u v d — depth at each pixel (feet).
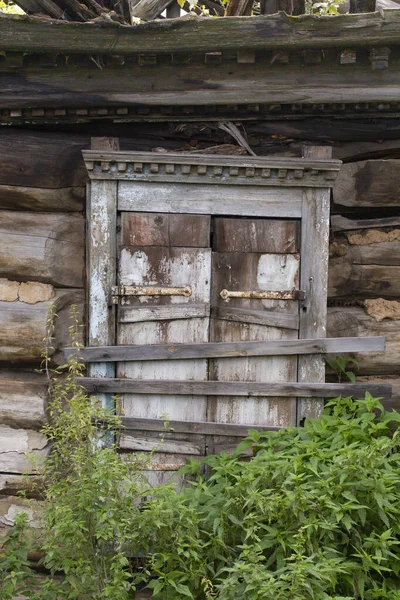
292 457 12.79
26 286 15.03
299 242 14.89
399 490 12.59
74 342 13.83
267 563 11.87
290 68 14.67
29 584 12.73
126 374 14.76
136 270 14.62
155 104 14.80
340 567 11.14
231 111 15.06
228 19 13.84
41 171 15.02
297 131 15.46
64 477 13.44
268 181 14.70
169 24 13.78
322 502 11.85
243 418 14.92
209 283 14.75
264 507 12.02
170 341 14.76
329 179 14.78
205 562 12.35
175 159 14.40
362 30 13.87
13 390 14.84
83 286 15.30
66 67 14.65
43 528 13.66
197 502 13.00
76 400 12.62
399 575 12.21
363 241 15.96
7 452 14.85
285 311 14.89
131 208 14.60
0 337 14.83
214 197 14.71
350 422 13.75
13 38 13.89
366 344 14.78
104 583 11.84
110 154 14.35
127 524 11.80
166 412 14.82
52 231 15.03
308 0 19.79
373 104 15.02
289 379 14.90
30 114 15.01
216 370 14.89
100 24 13.73
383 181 15.60
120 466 12.42
